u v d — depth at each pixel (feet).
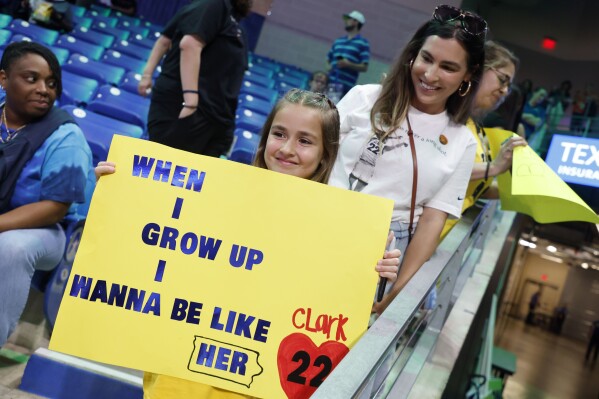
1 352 8.84
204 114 10.64
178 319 5.00
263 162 5.71
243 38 10.89
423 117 6.64
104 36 24.86
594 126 33.55
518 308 103.91
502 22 52.54
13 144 8.46
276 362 4.99
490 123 11.41
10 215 8.11
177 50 10.59
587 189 30.19
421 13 33.30
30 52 8.47
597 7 49.90
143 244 5.08
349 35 24.88
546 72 53.88
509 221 20.07
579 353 87.86
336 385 3.79
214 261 5.09
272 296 5.07
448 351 10.85
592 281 98.07
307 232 5.16
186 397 5.06
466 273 12.14
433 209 6.70
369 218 5.20
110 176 5.14
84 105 16.01
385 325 4.66
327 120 5.46
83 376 7.89
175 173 5.18
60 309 4.95
